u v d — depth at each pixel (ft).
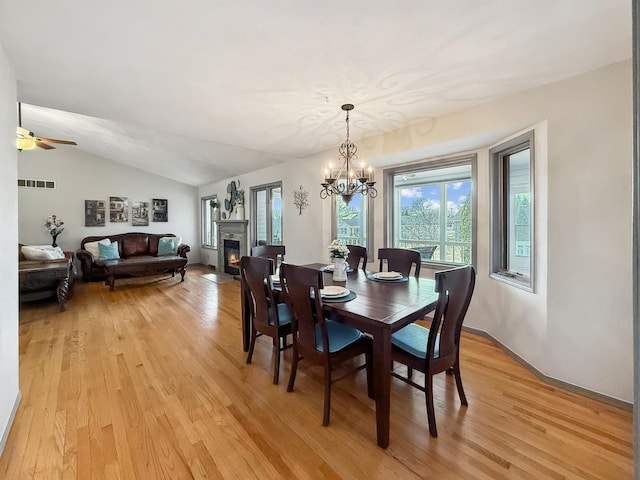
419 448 5.42
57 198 21.61
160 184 26.27
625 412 6.37
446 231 13.00
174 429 5.93
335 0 4.72
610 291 6.67
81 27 5.39
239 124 10.53
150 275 22.34
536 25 5.31
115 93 8.18
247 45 5.95
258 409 6.59
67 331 11.35
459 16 5.08
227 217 24.02
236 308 14.40
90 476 4.83
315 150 14.25
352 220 14.92
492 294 10.14
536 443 5.51
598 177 6.76
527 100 7.79
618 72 6.48
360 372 8.32
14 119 6.78
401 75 7.11
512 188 9.86
